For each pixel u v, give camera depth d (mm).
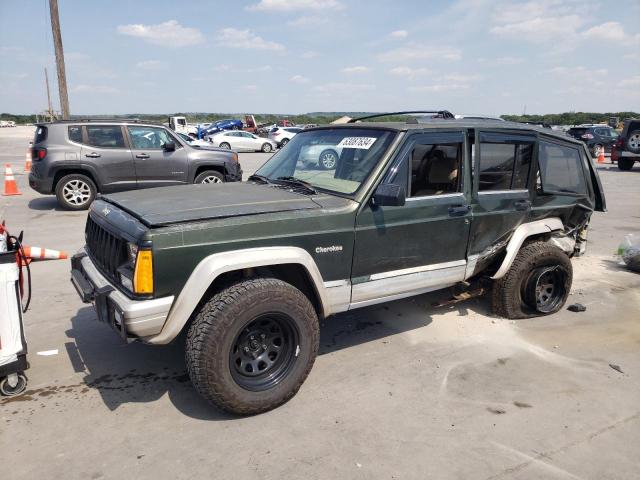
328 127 4312
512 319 4715
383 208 3570
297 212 3262
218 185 4109
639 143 17938
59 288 5445
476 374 3713
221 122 39562
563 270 4750
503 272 4441
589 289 5656
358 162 3719
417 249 3799
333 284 3430
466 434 2990
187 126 42000
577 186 4961
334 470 2666
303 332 3180
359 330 4465
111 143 10055
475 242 4160
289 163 4301
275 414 3170
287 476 2617
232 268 2957
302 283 3467
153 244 2797
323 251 3330
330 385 3527
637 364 3910
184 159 10578
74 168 9836
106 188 10078
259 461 2729
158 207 3223
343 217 3391
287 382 3176
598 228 8914
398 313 4848
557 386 3559
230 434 2961
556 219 4773
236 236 3016
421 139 3762
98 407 3223
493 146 4188
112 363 3803
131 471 2641
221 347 2891
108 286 3088
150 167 10297
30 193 12477
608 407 3303
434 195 3867
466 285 4418
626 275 6199
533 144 4465
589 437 2982
